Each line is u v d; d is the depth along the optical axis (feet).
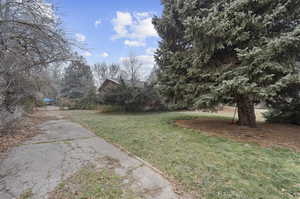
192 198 6.92
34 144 14.76
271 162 10.38
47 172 9.22
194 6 20.21
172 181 8.28
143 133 18.60
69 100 66.80
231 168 9.59
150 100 45.85
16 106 23.06
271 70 14.84
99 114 42.22
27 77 21.13
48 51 18.12
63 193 7.22
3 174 8.95
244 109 20.84
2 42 14.47
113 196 7.03
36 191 7.34
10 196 6.95
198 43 18.28
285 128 19.88
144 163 10.50
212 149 12.94
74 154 12.22
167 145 14.06
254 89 14.10
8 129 18.33
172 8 24.18
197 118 30.83
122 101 44.57
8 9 14.49
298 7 15.06
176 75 22.70
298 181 8.12
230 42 16.11
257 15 15.93
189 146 13.74
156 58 27.50
